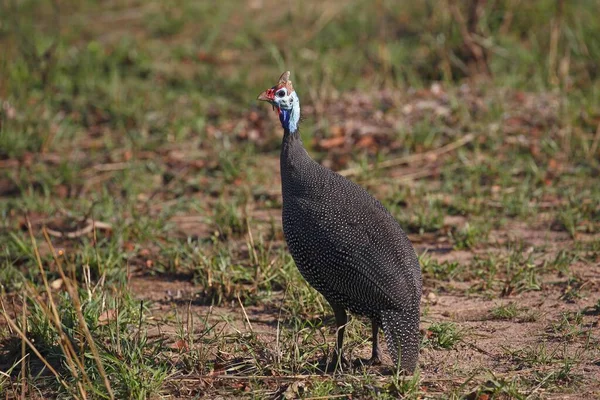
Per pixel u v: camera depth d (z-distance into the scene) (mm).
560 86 15648
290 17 20234
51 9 21422
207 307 9156
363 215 7492
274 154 14000
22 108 15594
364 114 15102
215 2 21562
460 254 10367
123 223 11172
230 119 15383
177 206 12141
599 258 9992
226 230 11125
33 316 8383
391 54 17562
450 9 17047
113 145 14398
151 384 7188
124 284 9156
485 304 8992
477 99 15352
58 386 7387
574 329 8141
